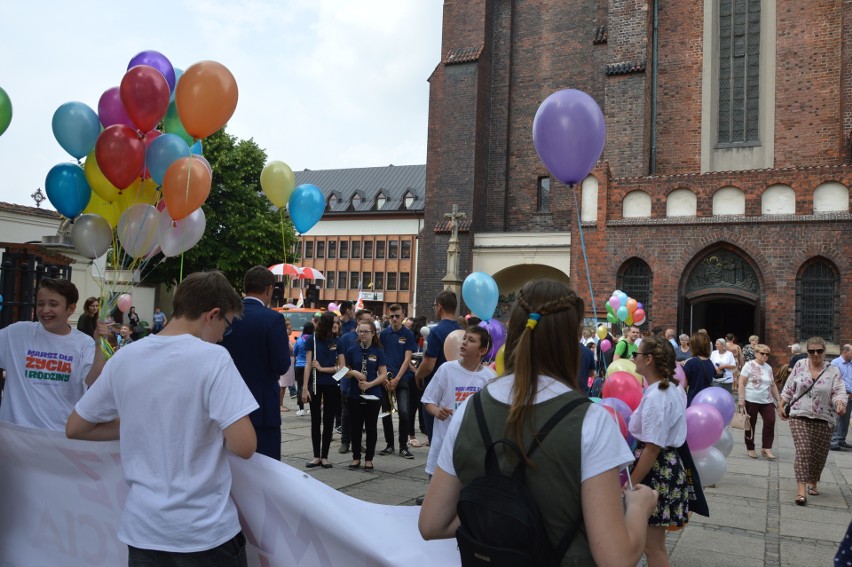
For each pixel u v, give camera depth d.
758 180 19.50
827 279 18.84
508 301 28.44
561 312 2.16
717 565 5.77
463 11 28.70
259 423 5.25
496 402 2.13
